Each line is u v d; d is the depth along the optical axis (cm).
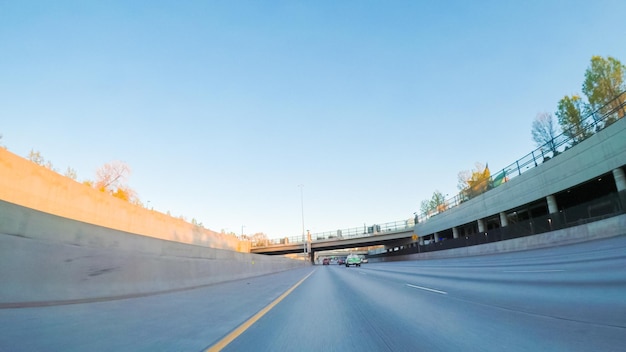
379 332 576
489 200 4662
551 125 5600
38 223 707
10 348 425
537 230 3394
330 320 703
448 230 6512
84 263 805
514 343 472
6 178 1647
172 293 1133
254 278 2298
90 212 2209
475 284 1286
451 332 554
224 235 4753
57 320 586
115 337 518
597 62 4312
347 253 17075
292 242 8625
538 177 3612
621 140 2588
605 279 1023
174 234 3369
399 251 8394
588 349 428
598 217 2658
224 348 489
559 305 726
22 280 660
